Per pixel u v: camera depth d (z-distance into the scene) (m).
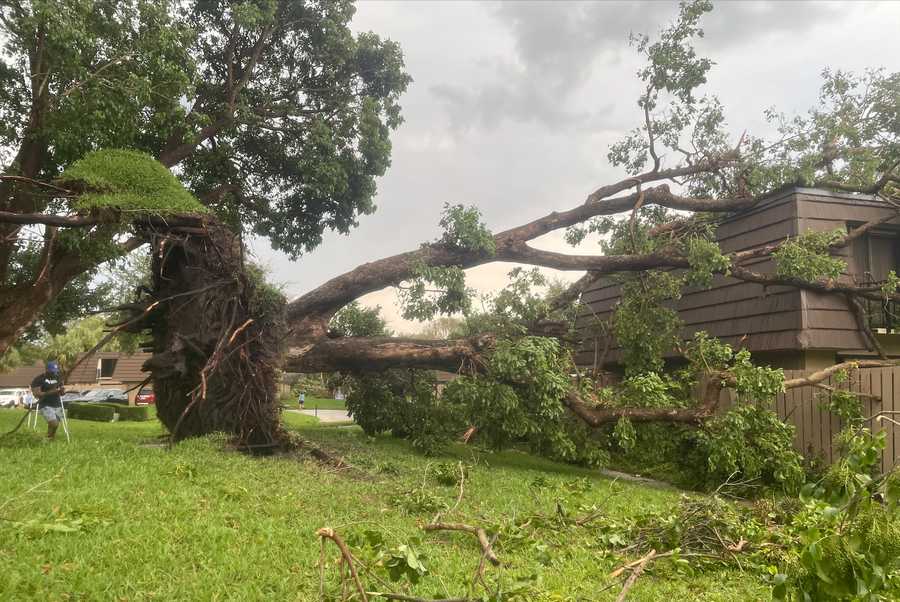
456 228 15.45
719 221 16.86
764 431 12.09
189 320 12.26
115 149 12.66
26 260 17.64
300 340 15.33
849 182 15.44
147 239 12.27
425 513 7.94
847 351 14.15
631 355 16.02
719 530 6.91
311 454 12.00
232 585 4.72
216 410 12.09
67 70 12.52
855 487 3.14
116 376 44.06
